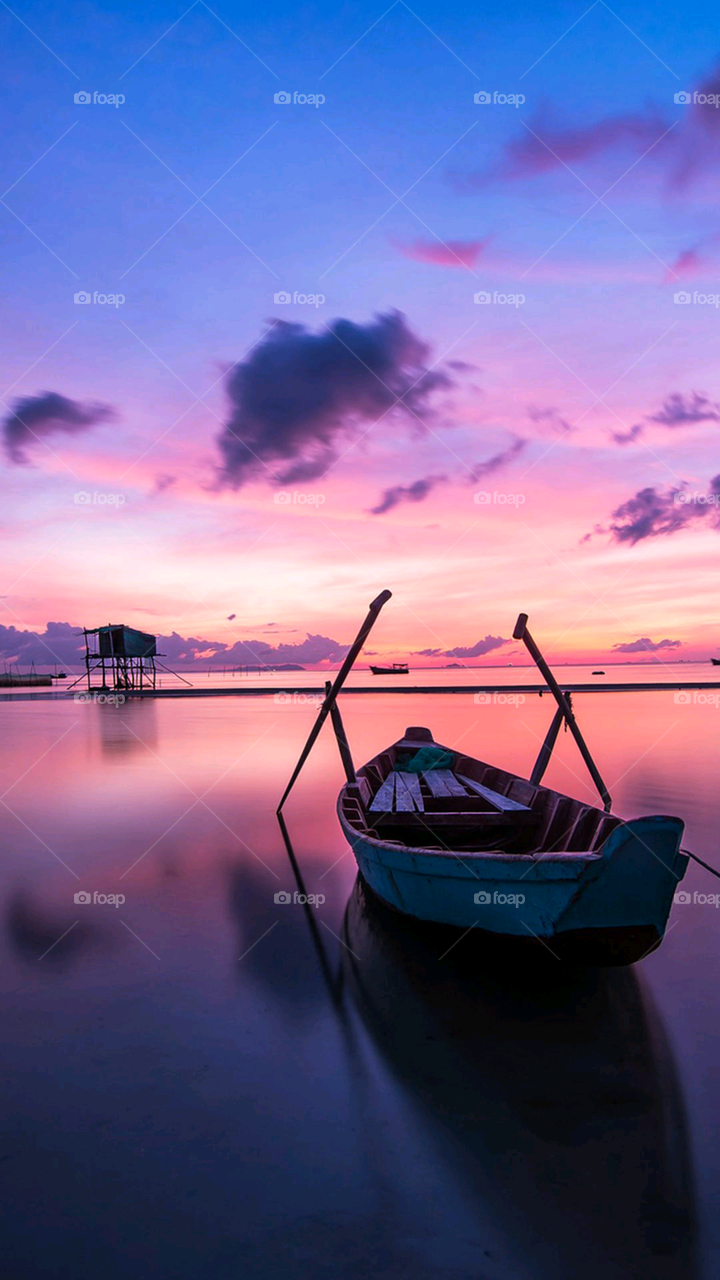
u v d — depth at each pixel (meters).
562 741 17.86
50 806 10.69
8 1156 3.09
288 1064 3.81
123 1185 2.91
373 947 5.41
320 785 12.37
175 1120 3.33
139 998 4.61
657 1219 2.70
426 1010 4.41
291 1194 2.85
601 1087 3.56
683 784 11.84
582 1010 4.40
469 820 6.79
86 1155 3.09
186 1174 2.96
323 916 6.11
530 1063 3.80
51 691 56.41
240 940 5.58
